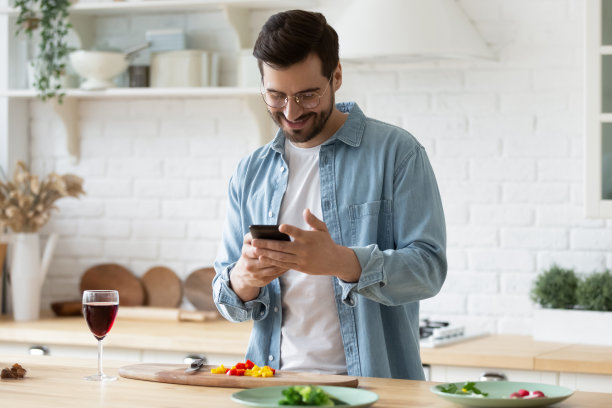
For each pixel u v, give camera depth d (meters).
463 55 3.24
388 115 3.55
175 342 3.16
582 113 3.32
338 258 1.68
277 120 1.95
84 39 3.93
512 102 3.40
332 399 1.46
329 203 2.00
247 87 3.54
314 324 1.96
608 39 2.96
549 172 3.36
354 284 1.73
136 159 3.94
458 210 3.46
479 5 3.42
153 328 3.41
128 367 1.81
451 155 3.47
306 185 2.04
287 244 1.64
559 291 3.13
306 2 3.58
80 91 3.72
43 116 4.07
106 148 3.98
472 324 3.44
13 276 3.69
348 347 1.94
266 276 1.79
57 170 4.06
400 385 1.66
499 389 1.54
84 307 1.75
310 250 1.64
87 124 4.00
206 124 3.84
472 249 3.44
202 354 3.16
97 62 3.63
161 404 1.48
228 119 3.81
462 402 1.40
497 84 3.42
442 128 3.48
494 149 3.42
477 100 3.44
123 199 3.96
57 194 3.78
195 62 3.65
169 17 3.87
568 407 1.43
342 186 2.01
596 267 3.30
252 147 3.78
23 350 3.45
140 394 1.58
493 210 3.42
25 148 4.06
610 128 2.96
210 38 3.82
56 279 4.05
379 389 1.62
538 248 3.37
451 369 2.90
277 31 1.83
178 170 3.88
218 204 3.83
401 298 1.83
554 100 3.35
